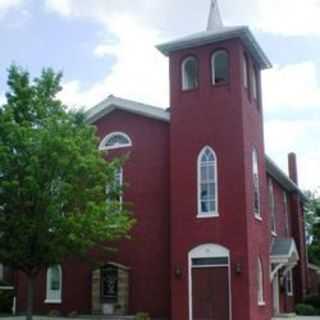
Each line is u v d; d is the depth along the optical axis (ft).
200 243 80.02
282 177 114.52
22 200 67.82
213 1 92.58
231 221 78.89
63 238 68.23
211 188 81.51
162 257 85.76
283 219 119.14
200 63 85.71
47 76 75.00
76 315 87.86
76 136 70.85
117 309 86.74
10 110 69.67
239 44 83.87
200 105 84.33
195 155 83.05
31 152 67.92
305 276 130.52
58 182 69.00
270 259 95.40
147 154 90.17
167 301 83.92
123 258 88.22
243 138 80.79
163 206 87.30
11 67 73.92
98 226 69.92
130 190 89.92
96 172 72.23
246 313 75.31
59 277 93.76
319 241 138.82
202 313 77.87
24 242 68.08
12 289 109.19
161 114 89.45
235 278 76.95
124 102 92.73
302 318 97.30
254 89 92.53
